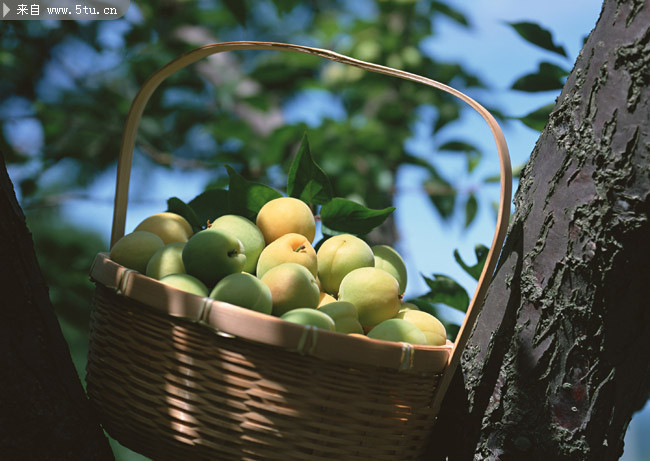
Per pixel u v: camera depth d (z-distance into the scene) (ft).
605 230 2.96
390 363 2.88
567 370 3.05
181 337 2.91
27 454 3.06
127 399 3.08
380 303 3.65
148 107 8.94
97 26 9.21
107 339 3.19
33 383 3.12
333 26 9.64
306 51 3.44
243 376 2.85
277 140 8.04
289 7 7.82
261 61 9.38
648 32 2.96
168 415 2.95
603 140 3.00
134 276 3.03
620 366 3.06
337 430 2.88
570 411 3.04
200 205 4.51
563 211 3.08
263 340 2.76
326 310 3.52
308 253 3.85
